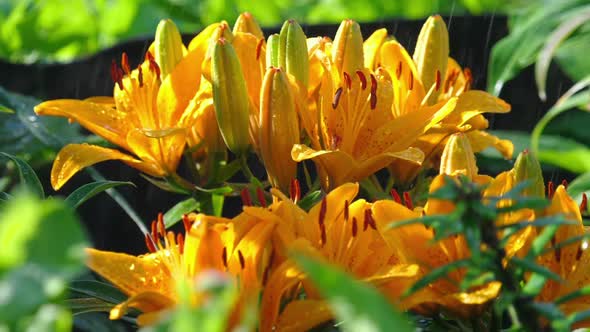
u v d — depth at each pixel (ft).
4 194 4.41
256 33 4.55
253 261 3.86
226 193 4.41
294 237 3.90
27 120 5.85
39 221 2.93
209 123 4.48
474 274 3.58
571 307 3.90
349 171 4.27
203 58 4.43
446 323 3.96
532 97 6.17
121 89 4.50
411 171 4.50
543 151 5.73
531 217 3.92
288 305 3.85
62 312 3.15
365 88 4.33
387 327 2.88
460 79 4.71
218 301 2.93
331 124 4.32
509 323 4.24
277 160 4.31
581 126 6.06
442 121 4.42
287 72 4.31
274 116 4.25
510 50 5.72
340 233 3.98
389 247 3.92
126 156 4.46
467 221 3.54
